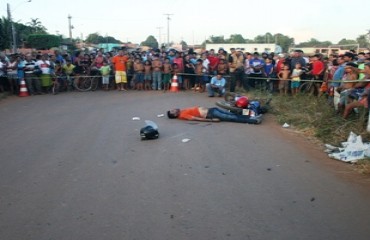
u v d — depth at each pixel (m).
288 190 5.33
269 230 4.21
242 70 15.65
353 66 10.21
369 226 4.30
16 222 4.48
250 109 10.16
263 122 10.12
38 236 4.16
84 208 4.81
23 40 54.81
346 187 5.43
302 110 10.60
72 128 9.47
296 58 14.26
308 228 4.25
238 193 5.23
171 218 4.51
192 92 17.05
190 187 5.46
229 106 10.36
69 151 7.35
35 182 5.71
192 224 4.36
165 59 17.86
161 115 11.17
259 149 7.43
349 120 8.59
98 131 9.08
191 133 8.79
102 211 4.72
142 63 17.95
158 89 17.95
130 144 7.82
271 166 6.38
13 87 16.31
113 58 18.02
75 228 4.31
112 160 6.74
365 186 5.47
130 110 12.16
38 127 9.65
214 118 10.14
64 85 17.69
